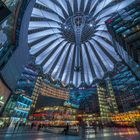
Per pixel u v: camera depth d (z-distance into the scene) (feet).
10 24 72.95
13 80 98.84
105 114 263.70
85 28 231.71
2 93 85.87
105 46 264.93
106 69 309.83
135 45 97.71
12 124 146.82
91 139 39.91
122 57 159.22
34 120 214.69
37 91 265.95
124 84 230.89
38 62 294.25
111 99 269.85
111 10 189.37
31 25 214.69
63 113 247.09
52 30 242.17
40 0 180.24
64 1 199.21
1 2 41.93
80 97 337.31
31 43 250.78
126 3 168.35
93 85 342.85
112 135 53.31
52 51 288.10
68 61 310.45
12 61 87.35
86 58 299.38
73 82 375.45
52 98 268.21
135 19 108.88
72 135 54.19
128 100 209.87
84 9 211.00
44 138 42.16
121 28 118.21
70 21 225.15
